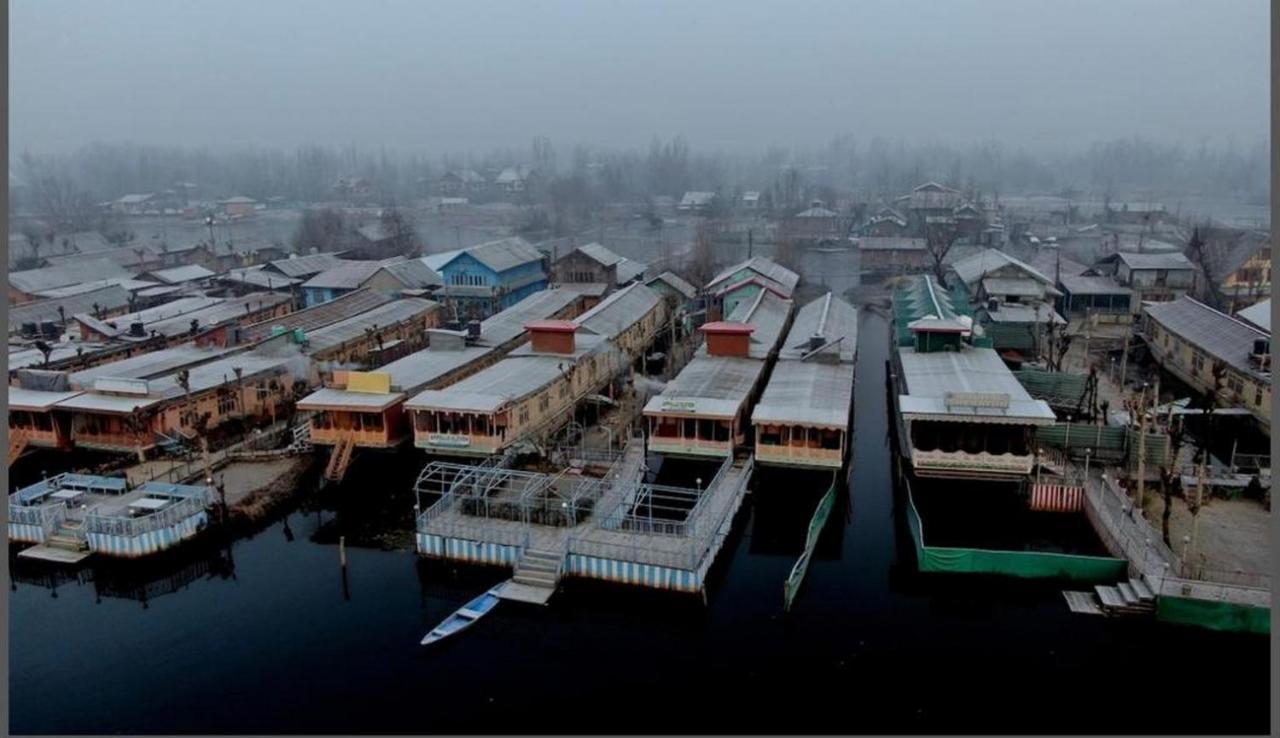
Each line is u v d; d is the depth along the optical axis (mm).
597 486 52250
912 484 54500
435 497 56656
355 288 107750
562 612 43500
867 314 113125
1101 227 177750
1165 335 80250
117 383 60094
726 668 38969
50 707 36406
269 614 43469
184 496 51000
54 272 114312
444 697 37031
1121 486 52594
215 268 141250
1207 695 36688
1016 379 61719
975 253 125000
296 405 59969
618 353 76125
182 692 37375
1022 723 35219
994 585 44281
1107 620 41344
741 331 67750
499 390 58219
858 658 39500
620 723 35438
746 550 50312
